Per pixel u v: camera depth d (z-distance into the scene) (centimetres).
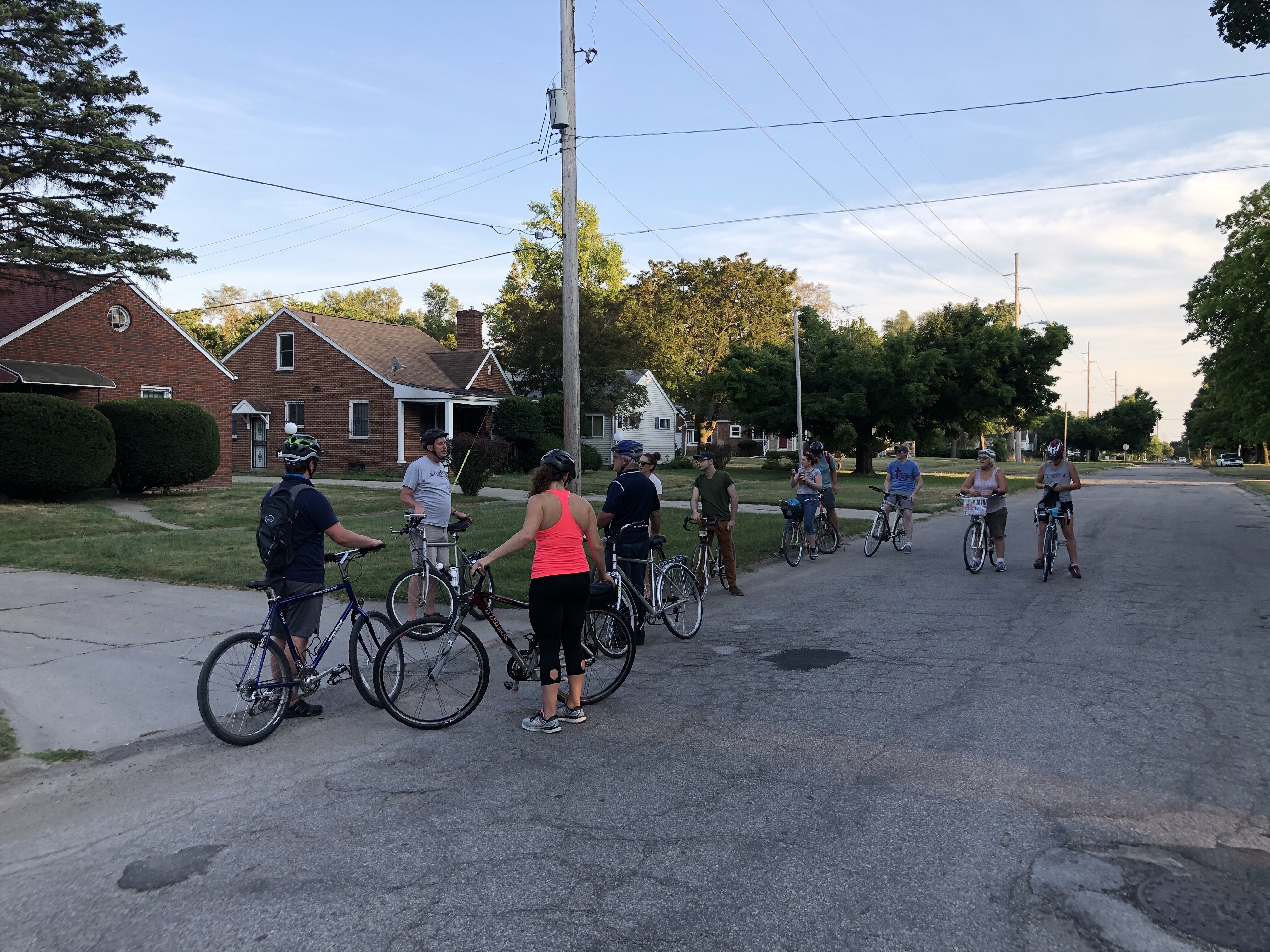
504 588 1007
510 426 3409
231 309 7438
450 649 572
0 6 1816
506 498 2323
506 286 5378
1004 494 1218
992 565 1273
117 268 2022
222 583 1042
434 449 801
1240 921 322
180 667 693
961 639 793
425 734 551
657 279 6106
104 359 2392
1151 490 3372
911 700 604
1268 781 451
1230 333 2105
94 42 1952
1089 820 407
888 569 1266
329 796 452
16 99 1803
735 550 1377
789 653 755
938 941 310
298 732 557
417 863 375
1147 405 12425
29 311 2353
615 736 542
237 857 384
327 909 337
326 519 559
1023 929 317
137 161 1998
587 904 337
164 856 385
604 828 407
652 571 802
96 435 1966
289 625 562
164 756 512
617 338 3853
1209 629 825
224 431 2658
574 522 554
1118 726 539
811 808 425
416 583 760
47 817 429
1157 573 1180
